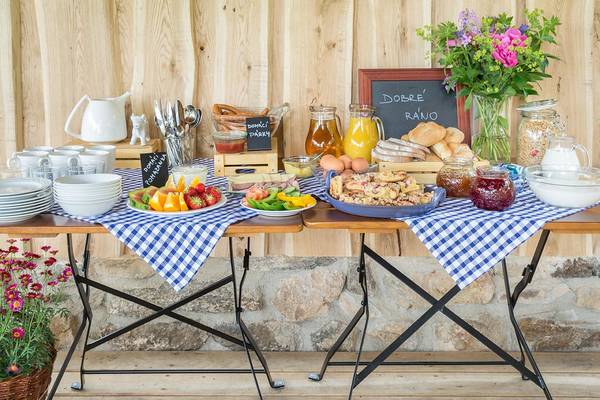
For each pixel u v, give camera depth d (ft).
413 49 9.89
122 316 10.46
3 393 7.98
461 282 7.22
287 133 10.06
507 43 8.61
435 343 10.57
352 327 9.30
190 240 7.24
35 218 7.51
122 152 9.43
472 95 9.21
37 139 10.10
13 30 9.76
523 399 9.29
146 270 10.34
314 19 9.82
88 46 9.84
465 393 9.43
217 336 10.51
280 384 9.53
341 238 10.38
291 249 10.37
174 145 9.44
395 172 7.95
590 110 10.02
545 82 9.98
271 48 9.93
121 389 9.50
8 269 8.87
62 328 10.35
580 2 9.80
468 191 8.07
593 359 10.35
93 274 10.36
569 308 10.52
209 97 10.05
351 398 9.19
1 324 8.43
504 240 7.23
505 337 10.50
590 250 10.43
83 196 7.32
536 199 8.04
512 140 10.12
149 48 9.86
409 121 9.48
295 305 10.45
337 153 9.37
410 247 10.41
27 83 9.98
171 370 9.36
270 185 8.08
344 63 9.89
